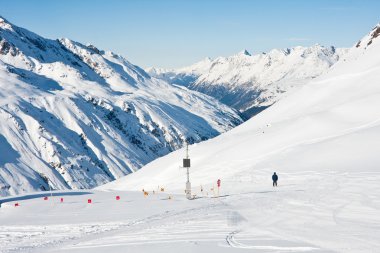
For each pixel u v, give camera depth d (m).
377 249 19.14
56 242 26.06
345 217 26.53
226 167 70.00
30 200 49.81
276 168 57.25
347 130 74.25
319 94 124.25
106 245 23.59
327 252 18.98
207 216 30.94
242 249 20.22
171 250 20.91
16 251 24.27
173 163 88.44
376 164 50.16
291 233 23.25
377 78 116.19
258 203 35.41
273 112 127.31
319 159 57.53
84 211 38.53
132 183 87.56
